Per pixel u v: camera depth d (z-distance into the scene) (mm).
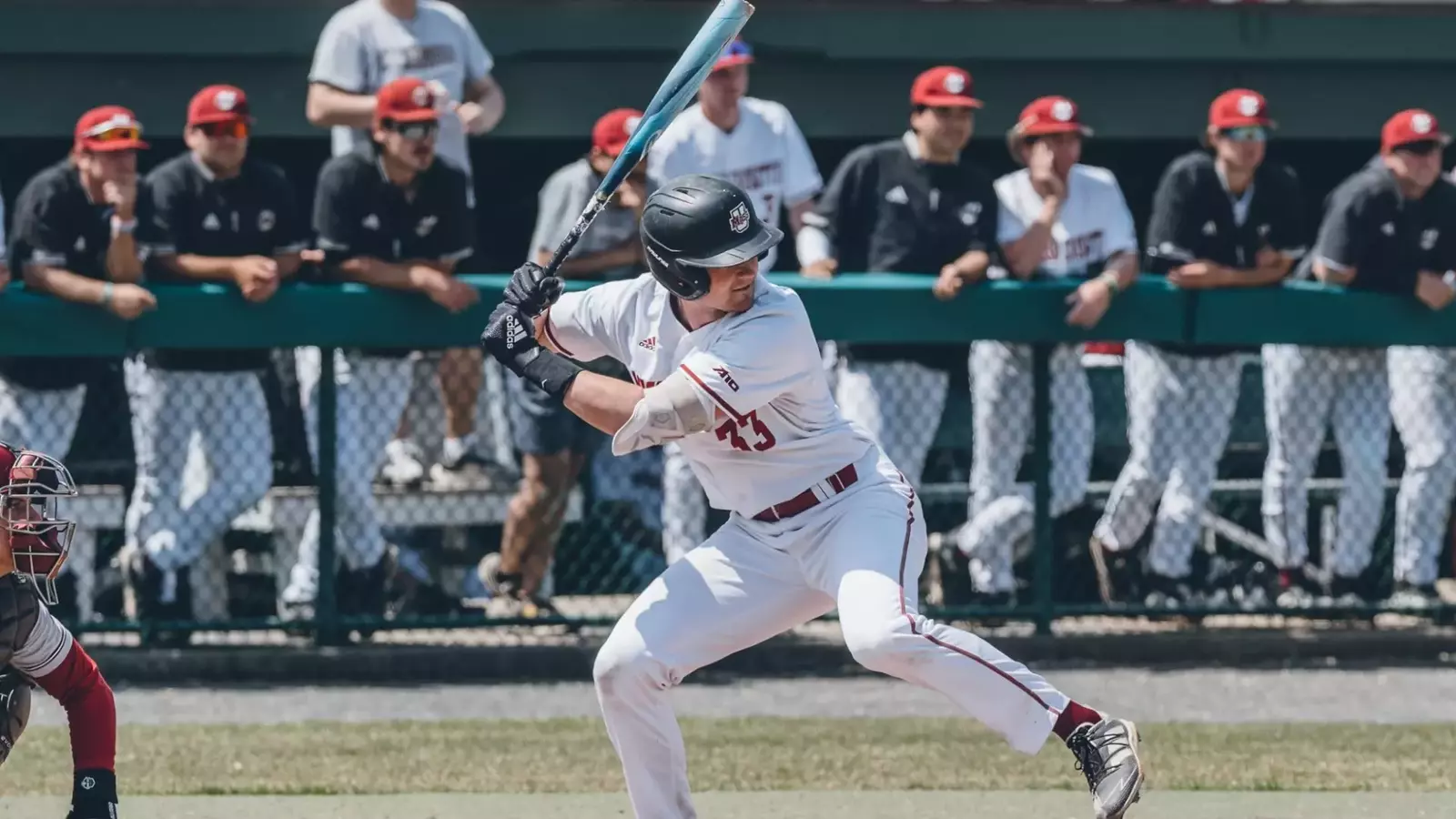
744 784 17578
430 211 23578
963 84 24156
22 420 23250
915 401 24594
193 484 23734
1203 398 25219
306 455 25266
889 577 13297
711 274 13094
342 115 24922
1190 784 17500
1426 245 24703
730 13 14062
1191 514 25391
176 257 23203
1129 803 13055
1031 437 25438
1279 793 17125
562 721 21000
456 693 22828
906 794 17094
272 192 23594
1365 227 24547
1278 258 24922
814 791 17266
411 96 23031
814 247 24531
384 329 23312
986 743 19641
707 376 13078
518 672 24000
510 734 20141
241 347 23141
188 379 23500
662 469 26266
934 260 24391
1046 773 18125
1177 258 24797
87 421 24875
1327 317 24656
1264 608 25047
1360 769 18203
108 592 25219
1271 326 24609
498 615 24766
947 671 13156
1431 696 22656
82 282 22703
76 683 12586
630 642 13625
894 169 24500
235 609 25156
